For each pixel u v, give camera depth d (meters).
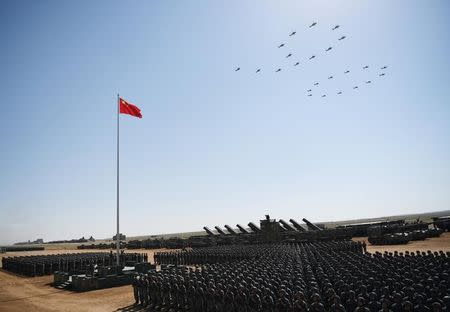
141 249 85.44
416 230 59.28
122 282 33.19
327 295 15.91
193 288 20.44
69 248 116.25
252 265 27.33
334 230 62.62
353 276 19.17
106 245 96.94
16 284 38.94
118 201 36.38
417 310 12.78
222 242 67.56
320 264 24.89
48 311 24.19
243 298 16.56
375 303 13.67
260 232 62.97
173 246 77.75
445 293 14.98
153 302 23.33
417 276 18.30
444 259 24.23
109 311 23.27
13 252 104.88
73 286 33.38
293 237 60.66
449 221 63.97
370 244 53.75
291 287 18.17
